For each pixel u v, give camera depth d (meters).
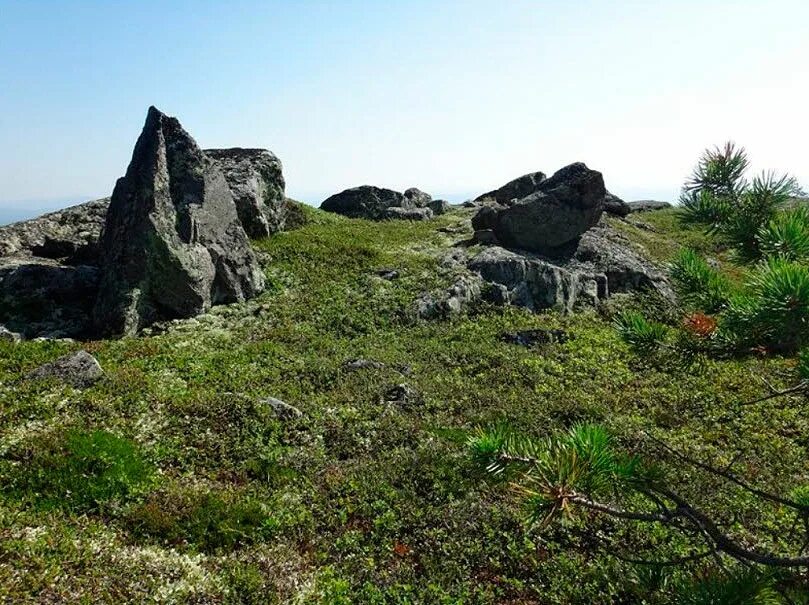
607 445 5.84
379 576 10.98
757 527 13.17
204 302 27.98
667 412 20.20
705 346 7.00
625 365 24.95
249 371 21.06
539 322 30.31
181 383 19.11
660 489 6.20
